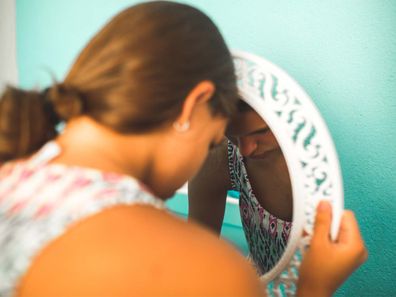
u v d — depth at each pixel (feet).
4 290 1.20
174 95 1.44
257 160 2.57
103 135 1.46
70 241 1.17
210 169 3.14
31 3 4.50
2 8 4.76
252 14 2.96
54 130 1.60
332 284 1.94
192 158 1.71
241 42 3.07
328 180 1.95
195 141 1.67
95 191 1.29
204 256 1.17
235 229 3.94
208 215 3.37
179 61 1.43
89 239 1.15
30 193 1.35
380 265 2.91
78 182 1.32
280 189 2.49
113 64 1.41
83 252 1.12
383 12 2.49
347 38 2.64
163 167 1.64
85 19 4.13
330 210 1.94
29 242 1.21
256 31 2.98
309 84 2.83
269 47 2.94
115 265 1.09
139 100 1.39
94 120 1.46
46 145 1.48
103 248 1.12
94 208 1.23
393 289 2.89
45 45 4.59
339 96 2.75
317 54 2.76
